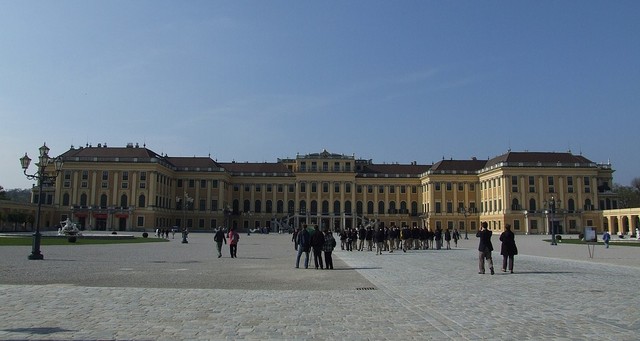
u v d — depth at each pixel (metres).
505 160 123.62
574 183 120.00
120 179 117.31
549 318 12.74
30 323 11.76
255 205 146.25
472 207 136.50
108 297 15.63
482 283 20.34
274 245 58.62
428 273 24.77
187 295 16.28
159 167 120.94
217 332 11.06
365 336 10.77
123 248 44.97
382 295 16.80
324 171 144.75
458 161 142.88
